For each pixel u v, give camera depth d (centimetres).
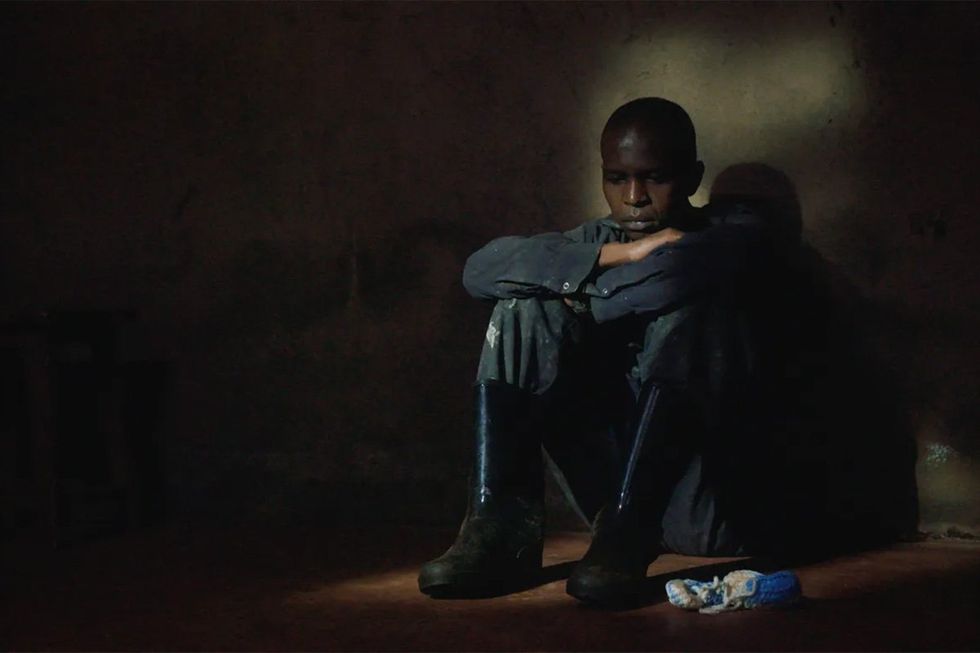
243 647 283
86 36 467
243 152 454
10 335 425
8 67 475
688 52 411
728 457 362
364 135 441
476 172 431
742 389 345
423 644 281
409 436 441
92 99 468
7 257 479
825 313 402
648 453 334
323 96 445
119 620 311
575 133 422
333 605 322
